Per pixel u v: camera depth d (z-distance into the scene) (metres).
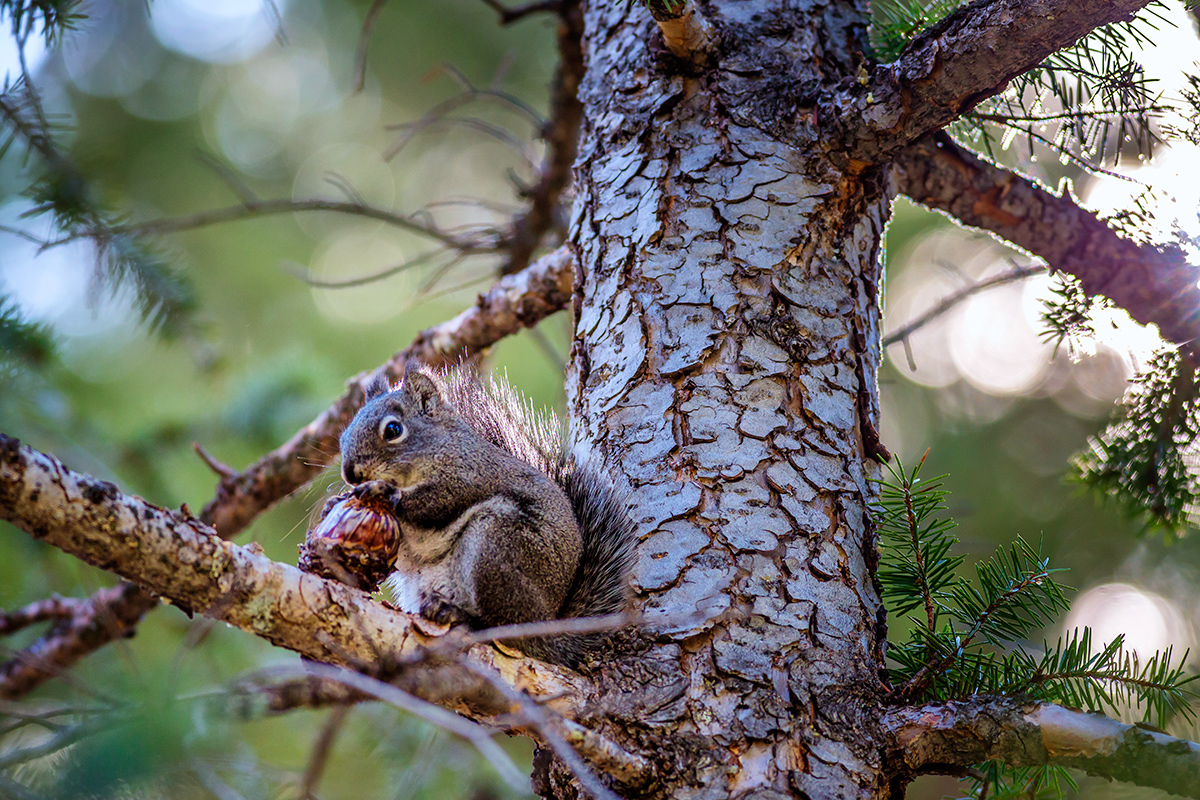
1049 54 5.85
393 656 5.78
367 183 9.61
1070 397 7.75
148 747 5.70
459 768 6.07
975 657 5.83
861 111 5.89
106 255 6.06
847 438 5.87
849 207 5.91
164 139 9.27
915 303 8.12
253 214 6.06
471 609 5.86
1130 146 5.98
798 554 5.83
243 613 5.77
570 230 5.94
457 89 9.84
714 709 5.80
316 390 6.22
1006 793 5.80
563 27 6.11
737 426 5.85
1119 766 5.78
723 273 5.88
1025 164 6.07
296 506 6.22
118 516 5.75
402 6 9.99
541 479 5.89
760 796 5.78
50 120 5.98
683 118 5.91
